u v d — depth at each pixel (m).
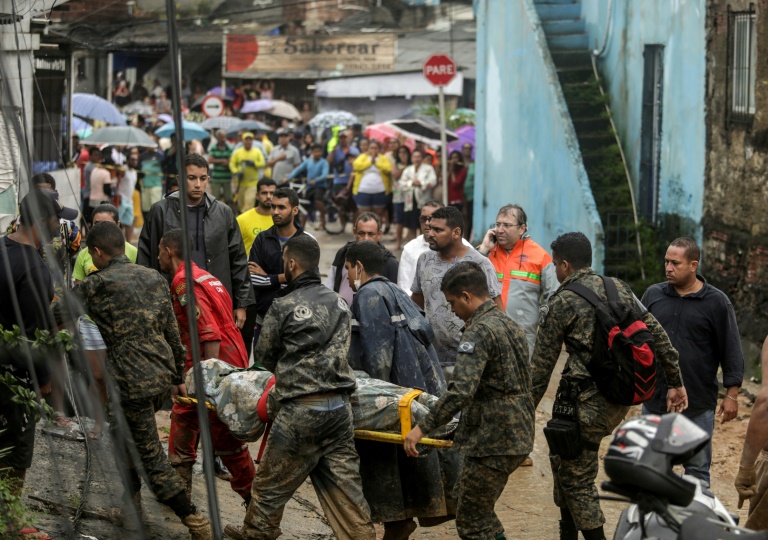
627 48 14.95
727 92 11.70
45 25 9.18
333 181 23.08
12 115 4.73
